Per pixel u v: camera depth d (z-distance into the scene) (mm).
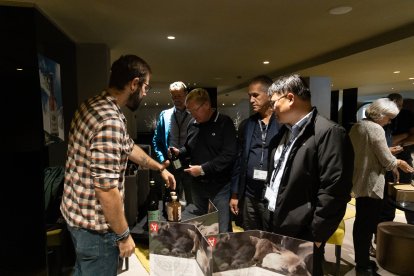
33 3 2238
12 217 2166
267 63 5363
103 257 1299
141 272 2406
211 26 3059
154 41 3635
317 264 1299
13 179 2154
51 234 2271
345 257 2725
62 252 2430
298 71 5578
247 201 1944
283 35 3477
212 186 2104
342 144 1229
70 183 1283
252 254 1065
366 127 2316
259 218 1926
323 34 3467
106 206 1160
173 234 1131
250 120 1965
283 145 1543
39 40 2291
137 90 1354
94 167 1135
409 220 3000
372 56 4180
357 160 2361
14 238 2178
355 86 9219
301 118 1354
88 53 3656
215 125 2080
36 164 2180
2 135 2133
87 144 1206
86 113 1230
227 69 5938
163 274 1155
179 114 2871
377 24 3102
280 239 1027
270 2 2408
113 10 2520
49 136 2434
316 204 1292
